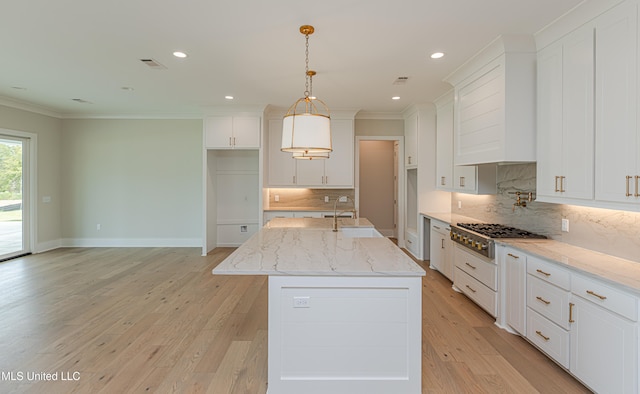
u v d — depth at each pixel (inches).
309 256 92.3
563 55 102.7
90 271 195.8
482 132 133.3
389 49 127.5
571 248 108.9
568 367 89.6
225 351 107.6
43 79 167.8
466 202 197.9
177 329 123.1
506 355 104.8
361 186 307.1
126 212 260.8
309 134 103.0
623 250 94.3
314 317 82.0
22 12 100.6
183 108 235.0
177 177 259.6
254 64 144.5
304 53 131.3
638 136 78.0
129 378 92.4
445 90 184.2
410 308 81.7
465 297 157.6
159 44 123.9
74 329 122.3
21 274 189.3
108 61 141.5
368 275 78.2
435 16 102.3
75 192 259.1
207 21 106.1
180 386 89.0
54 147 251.9
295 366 82.4
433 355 104.9
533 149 117.2
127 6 97.0
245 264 83.3
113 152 258.4
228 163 259.9
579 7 93.8
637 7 78.0
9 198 223.9
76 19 105.1
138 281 178.4
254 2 94.8
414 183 253.4
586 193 93.7
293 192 257.6
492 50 123.1
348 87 178.5
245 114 228.4
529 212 137.6
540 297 101.1
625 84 81.5
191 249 253.6
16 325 125.2
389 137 253.4
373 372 82.4
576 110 97.5
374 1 94.3
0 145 217.5
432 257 204.2
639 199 77.7
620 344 73.4
